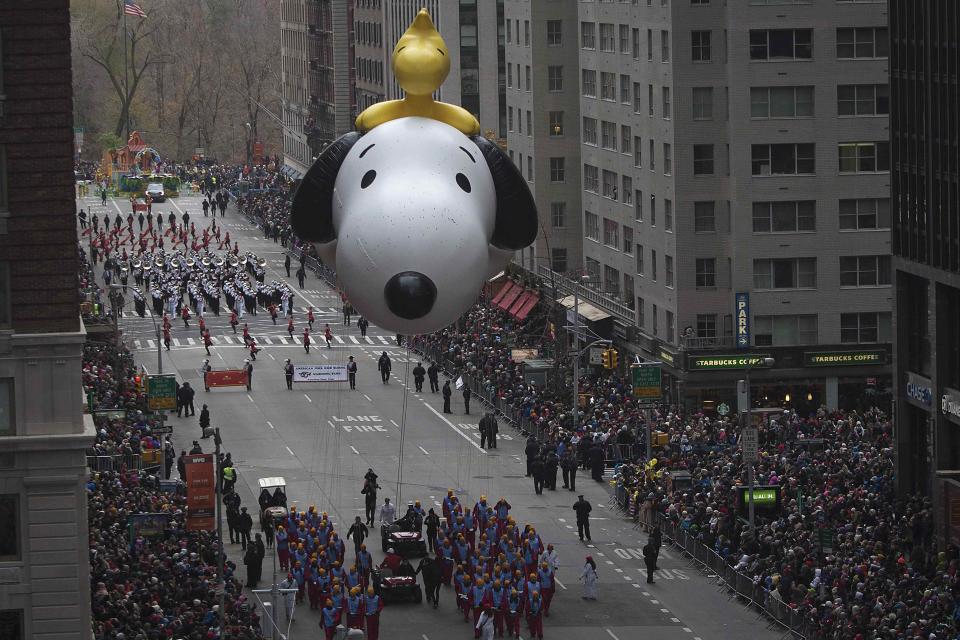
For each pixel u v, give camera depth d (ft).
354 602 250.57
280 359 476.13
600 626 260.62
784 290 409.49
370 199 172.04
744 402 323.98
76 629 211.00
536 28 518.37
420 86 180.75
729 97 409.08
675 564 292.20
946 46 292.61
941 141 295.28
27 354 208.54
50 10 207.92
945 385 297.12
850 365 401.29
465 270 169.68
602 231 485.97
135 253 637.71
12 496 208.74
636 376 339.98
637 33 446.60
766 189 407.85
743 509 283.18
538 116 520.42
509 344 456.86
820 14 405.80
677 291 416.05
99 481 284.61
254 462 363.97
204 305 558.56
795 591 251.19
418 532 297.74
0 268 209.56
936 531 268.62
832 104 407.44
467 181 175.63
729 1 404.98
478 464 362.33
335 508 328.49
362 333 508.53
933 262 298.15
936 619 222.07
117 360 414.00
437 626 262.26
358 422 402.72
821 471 300.61
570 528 314.76
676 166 413.59
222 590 242.99
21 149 208.64
